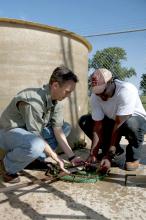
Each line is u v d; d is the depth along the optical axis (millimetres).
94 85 2781
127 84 2887
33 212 2227
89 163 2988
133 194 2572
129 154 3160
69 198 2477
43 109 2566
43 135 3035
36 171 3121
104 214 2211
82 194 2561
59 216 2174
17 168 2689
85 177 2848
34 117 2543
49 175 2955
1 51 3215
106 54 5570
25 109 2537
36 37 3365
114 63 5625
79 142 4176
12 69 3268
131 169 3164
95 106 3055
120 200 2447
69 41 3711
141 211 2264
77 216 2176
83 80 4098
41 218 2143
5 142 2746
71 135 3967
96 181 2852
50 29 3459
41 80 3438
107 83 2779
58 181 2848
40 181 2707
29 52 3332
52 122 2932
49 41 3469
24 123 2691
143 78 5793
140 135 3051
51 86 2533
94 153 3047
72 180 2828
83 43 4062
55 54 3539
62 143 2977
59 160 2693
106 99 2924
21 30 3271
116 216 2182
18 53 3275
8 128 2715
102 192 2607
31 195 2521
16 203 2371
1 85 3248
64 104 3766
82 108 4141
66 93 2525
